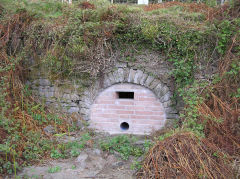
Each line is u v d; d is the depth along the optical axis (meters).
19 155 3.79
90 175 3.49
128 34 4.56
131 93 5.54
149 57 4.64
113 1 7.75
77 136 4.64
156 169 3.26
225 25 4.37
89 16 5.00
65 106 5.11
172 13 5.11
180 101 4.56
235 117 3.94
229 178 3.19
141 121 4.82
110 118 4.92
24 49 5.06
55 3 6.14
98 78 4.84
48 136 4.50
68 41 4.75
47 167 3.72
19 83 5.05
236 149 3.71
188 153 3.36
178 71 4.41
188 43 4.36
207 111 4.11
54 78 5.07
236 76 4.23
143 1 7.59
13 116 4.50
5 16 5.32
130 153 4.04
